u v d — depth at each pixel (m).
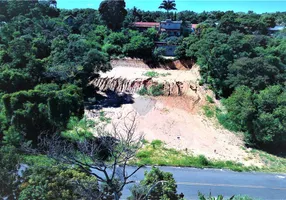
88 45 51.75
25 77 38.91
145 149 35.47
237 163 35.19
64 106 33.03
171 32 75.06
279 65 50.38
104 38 67.19
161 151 35.56
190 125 43.28
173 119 44.28
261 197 28.17
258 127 38.88
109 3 72.94
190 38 63.16
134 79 53.53
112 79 53.28
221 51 50.56
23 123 31.64
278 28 82.00
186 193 27.25
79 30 69.94
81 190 15.55
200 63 55.25
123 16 76.12
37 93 32.97
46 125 32.62
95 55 47.22
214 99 50.12
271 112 39.69
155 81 53.03
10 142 29.17
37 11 70.88
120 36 65.75
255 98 41.06
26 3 72.19
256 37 60.31
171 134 40.28
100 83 52.59
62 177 16.02
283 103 39.91
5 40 53.59
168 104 48.44
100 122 40.28
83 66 46.25
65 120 33.34
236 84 46.22
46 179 15.97
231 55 51.00
